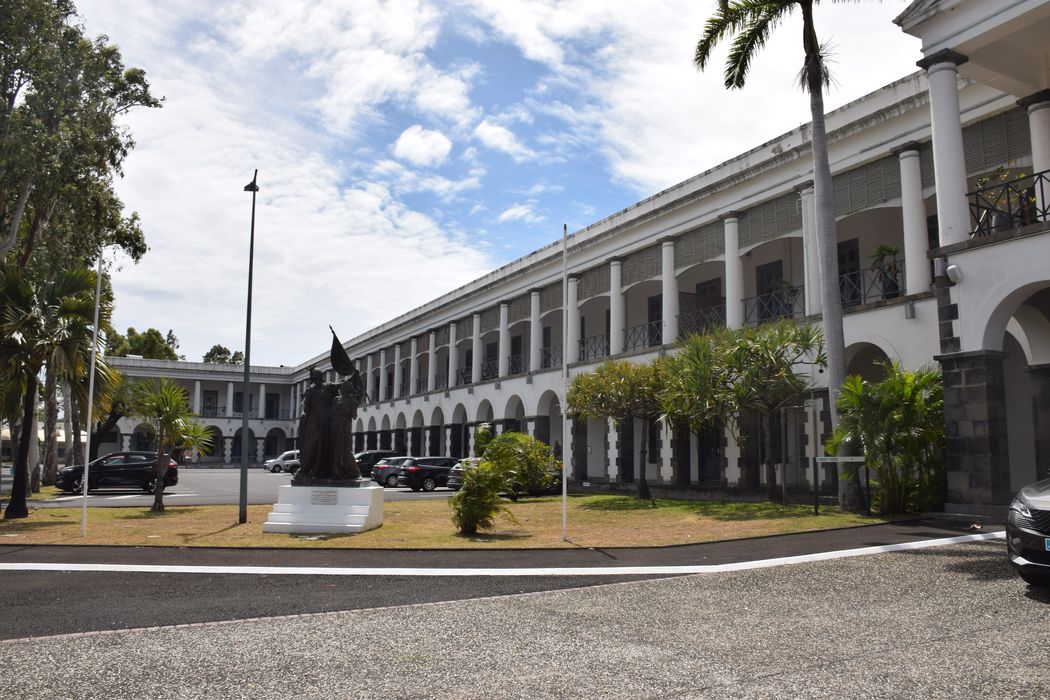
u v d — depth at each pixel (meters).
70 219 22.47
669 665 4.80
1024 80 13.97
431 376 41.62
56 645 5.50
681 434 21.19
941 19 13.26
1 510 16.70
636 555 9.87
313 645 5.44
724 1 14.93
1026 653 4.87
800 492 18.17
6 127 18.80
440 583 7.98
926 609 6.17
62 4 20.25
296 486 13.41
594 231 27.77
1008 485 12.21
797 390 16.25
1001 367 12.48
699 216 22.75
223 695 4.36
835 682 4.39
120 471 25.48
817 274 18.64
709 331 22.08
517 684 4.48
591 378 20.80
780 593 7.03
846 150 18.12
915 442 12.65
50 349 15.02
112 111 21.56
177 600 7.16
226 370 65.50
